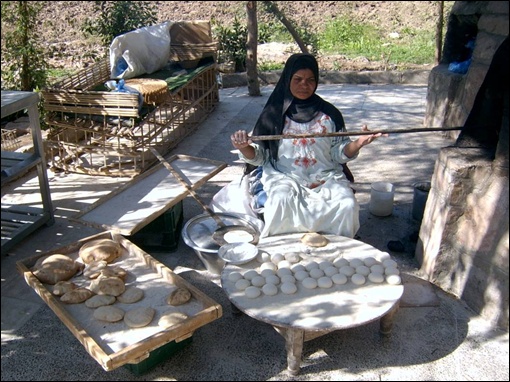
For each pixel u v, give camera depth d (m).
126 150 4.90
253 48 7.48
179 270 3.57
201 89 6.78
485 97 3.16
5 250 3.74
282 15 6.96
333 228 3.44
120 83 5.17
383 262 3.00
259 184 3.82
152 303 2.87
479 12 5.34
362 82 8.40
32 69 6.14
